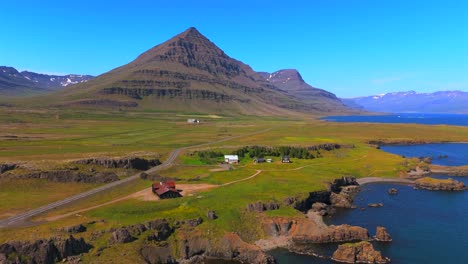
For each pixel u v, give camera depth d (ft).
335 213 447.42
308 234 369.30
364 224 408.67
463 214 440.04
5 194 432.25
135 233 338.34
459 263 318.45
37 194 439.22
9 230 323.16
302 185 494.18
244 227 376.48
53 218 358.84
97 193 445.78
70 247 306.35
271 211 400.67
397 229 393.29
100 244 319.06
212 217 380.99
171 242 345.51
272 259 326.24
